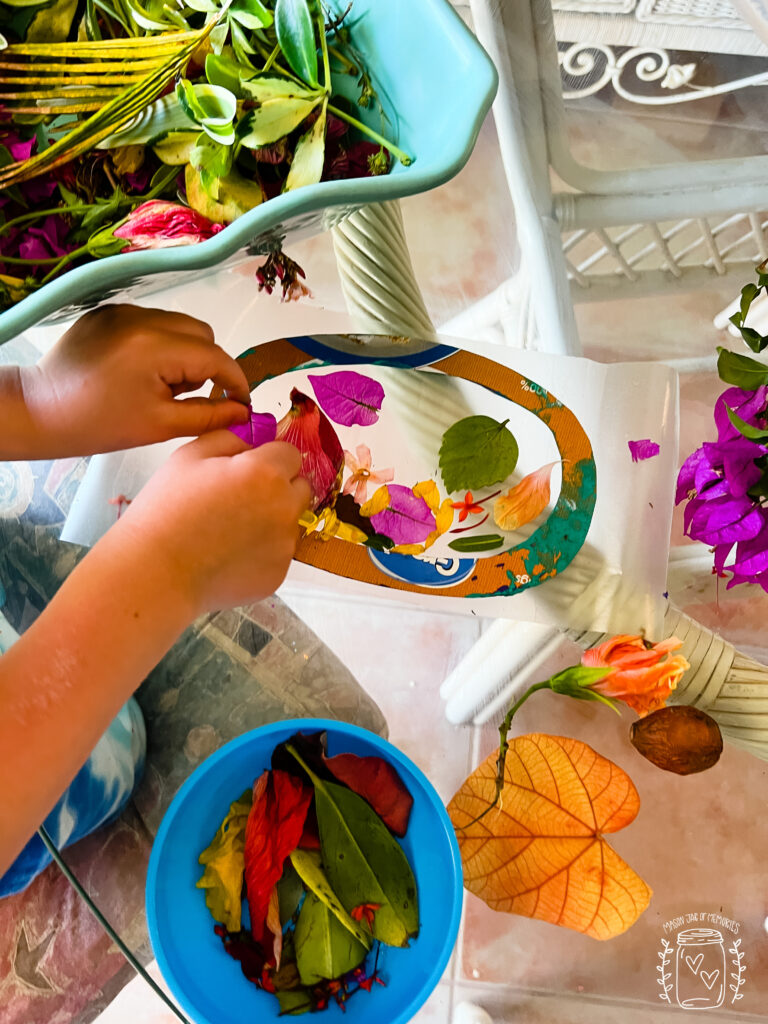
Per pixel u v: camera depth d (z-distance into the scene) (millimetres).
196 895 403
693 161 519
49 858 476
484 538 447
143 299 439
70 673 300
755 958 419
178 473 339
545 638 448
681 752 438
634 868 426
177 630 325
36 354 480
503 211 516
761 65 511
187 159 312
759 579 410
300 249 490
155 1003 717
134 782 451
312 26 319
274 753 418
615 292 521
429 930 400
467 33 304
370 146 342
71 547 469
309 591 458
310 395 453
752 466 391
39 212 300
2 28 302
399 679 458
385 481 447
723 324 519
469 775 440
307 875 403
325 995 389
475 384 464
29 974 486
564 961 420
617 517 450
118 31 321
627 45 496
